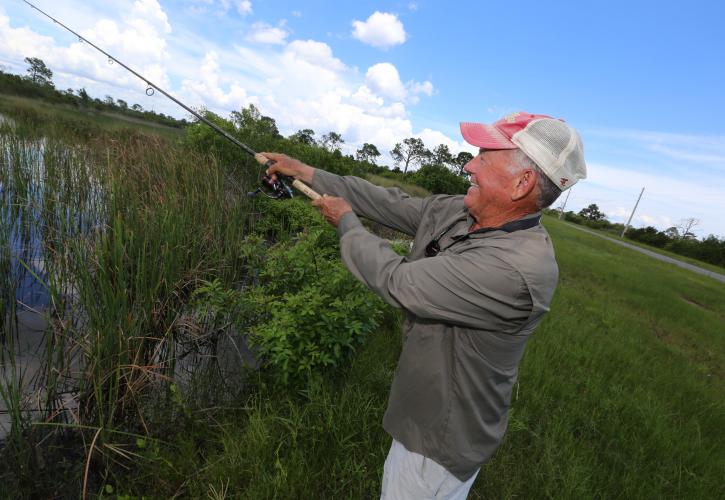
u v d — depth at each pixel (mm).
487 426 1366
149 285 3227
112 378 2529
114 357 2561
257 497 2064
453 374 1309
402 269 1252
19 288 3744
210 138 7836
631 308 9039
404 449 1436
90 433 2457
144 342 2971
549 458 2633
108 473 2281
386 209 1782
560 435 2977
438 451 1353
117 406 2557
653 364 5125
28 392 2543
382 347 3727
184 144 8023
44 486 2188
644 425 3301
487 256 1174
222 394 3025
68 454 2381
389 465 1517
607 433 3197
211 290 3361
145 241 2973
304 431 2492
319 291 3033
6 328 2990
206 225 4777
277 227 7184
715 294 15516
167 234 3508
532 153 1159
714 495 2701
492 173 1234
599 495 2584
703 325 8508
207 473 2236
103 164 5410
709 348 7117
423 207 1697
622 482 2627
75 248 2736
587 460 2787
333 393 2896
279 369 2906
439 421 1340
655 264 24828
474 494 2414
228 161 7988
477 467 1410
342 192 1875
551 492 2467
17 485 2141
